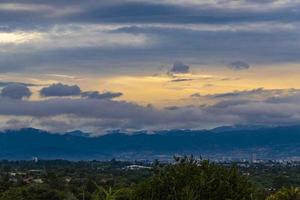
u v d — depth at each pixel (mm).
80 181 123062
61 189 99938
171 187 33500
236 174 34312
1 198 89125
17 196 91000
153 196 33500
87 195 88938
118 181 103375
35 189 95812
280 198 59188
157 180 33812
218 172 34125
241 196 33688
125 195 34781
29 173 160750
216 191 33250
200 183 33219
